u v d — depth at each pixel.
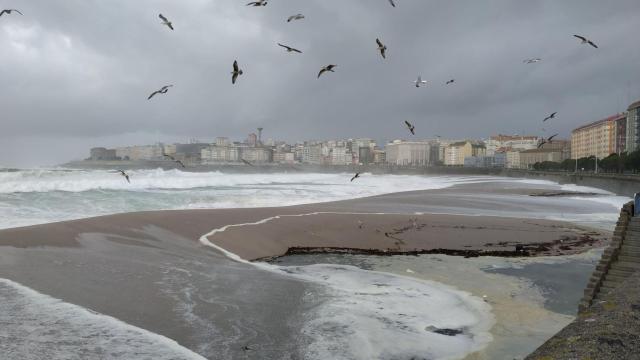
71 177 48.12
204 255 16.59
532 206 37.09
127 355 8.40
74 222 18.72
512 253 19.33
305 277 14.76
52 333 9.10
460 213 30.77
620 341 3.64
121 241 16.97
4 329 9.12
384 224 23.55
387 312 11.62
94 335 9.13
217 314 10.77
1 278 12.13
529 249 20.16
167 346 8.88
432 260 18.02
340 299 12.48
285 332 9.99
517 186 70.50
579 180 81.69
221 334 9.68
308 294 12.78
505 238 22.00
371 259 18.03
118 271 13.50
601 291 12.63
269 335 9.78
